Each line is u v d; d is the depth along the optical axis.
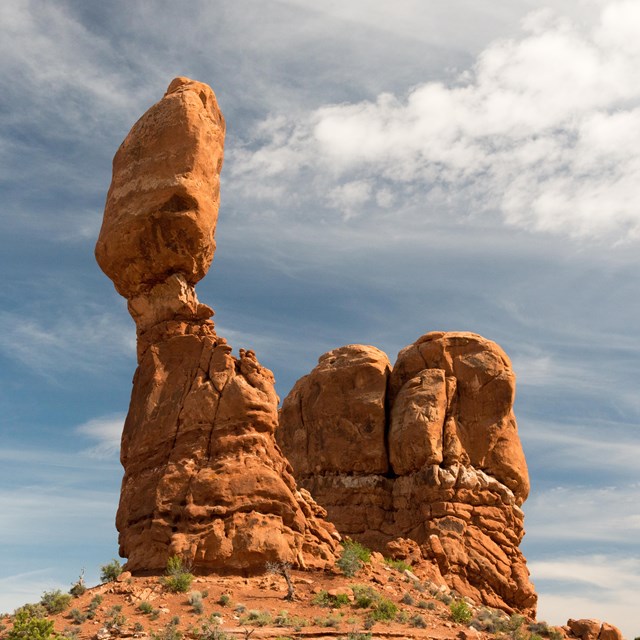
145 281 47.22
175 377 45.28
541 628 42.56
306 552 43.22
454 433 52.09
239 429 43.50
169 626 35.41
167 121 47.06
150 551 41.50
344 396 55.66
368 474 53.91
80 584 39.81
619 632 43.25
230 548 40.78
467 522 50.25
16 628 34.44
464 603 42.69
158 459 43.75
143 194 46.38
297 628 35.94
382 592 41.47
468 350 54.44
